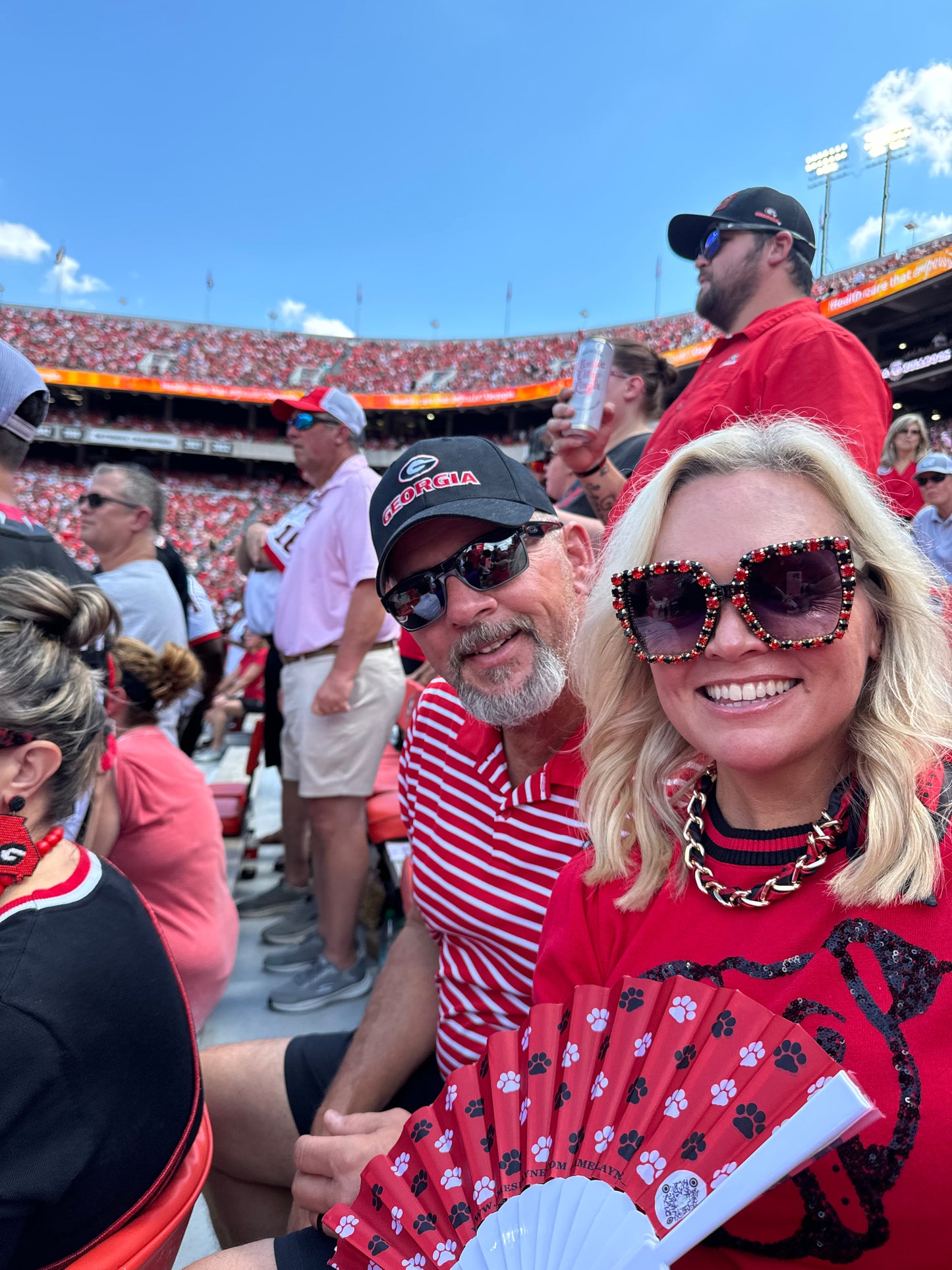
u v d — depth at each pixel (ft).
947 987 2.71
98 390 122.31
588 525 8.20
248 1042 6.16
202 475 124.57
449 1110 3.16
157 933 4.29
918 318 67.87
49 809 4.21
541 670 4.99
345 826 10.42
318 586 10.57
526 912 5.05
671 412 8.70
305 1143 4.59
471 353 130.31
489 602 4.90
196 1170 4.02
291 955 11.28
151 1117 3.73
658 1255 2.41
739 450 3.29
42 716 4.04
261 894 13.55
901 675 3.19
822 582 2.97
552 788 5.00
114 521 11.75
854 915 2.93
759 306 8.76
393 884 11.46
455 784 5.41
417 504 4.90
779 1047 2.57
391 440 130.72
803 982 2.92
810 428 3.36
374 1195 3.16
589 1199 2.59
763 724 3.09
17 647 4.14
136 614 11.44
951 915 2.79
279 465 129.70
